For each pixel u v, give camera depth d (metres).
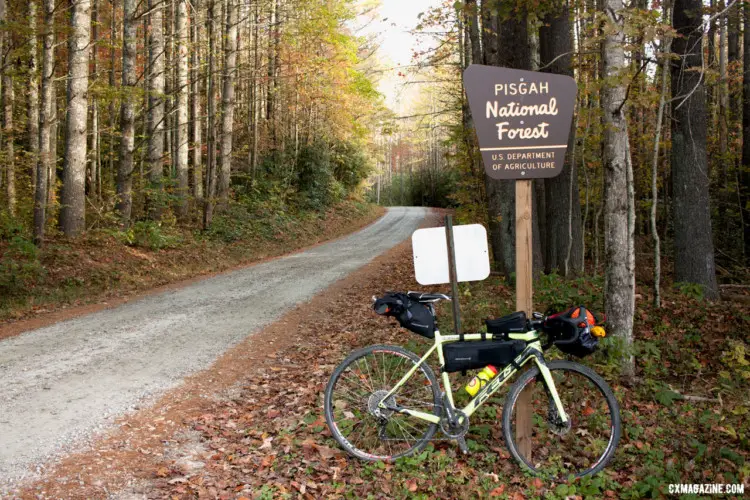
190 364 6.80
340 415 4.28
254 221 23.89
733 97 17.53
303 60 26.80
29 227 15.41
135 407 5.29
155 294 11.80
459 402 4.45
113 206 16.88
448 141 15.76
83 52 14.73
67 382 5.99
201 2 21.34
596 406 4.02
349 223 33.59
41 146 13.25
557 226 11.26
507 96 3.95
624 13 5.16
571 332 3.79
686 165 9.70
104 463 4.10
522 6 9.00
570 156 11.05
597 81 5.35
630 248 5.70
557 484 3.74
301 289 12.51
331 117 33.53
